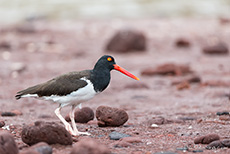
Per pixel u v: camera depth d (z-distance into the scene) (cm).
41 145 660
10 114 1079
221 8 4722
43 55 2394
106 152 609
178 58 2222
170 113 1092
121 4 5069
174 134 837
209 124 930
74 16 4294
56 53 2455
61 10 4650
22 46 2712
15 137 809
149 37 3053
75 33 3297
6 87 1555
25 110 1176
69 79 836
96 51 2481
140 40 2473
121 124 920
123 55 2373
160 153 663
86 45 2739
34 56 2359
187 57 2250
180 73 1748
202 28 3438
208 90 1415
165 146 734
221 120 971
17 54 2427
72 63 2112
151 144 749
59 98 837
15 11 4634
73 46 2705
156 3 5153
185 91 1426
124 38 2453
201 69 1875
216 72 1788
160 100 1295
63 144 719
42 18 4134
